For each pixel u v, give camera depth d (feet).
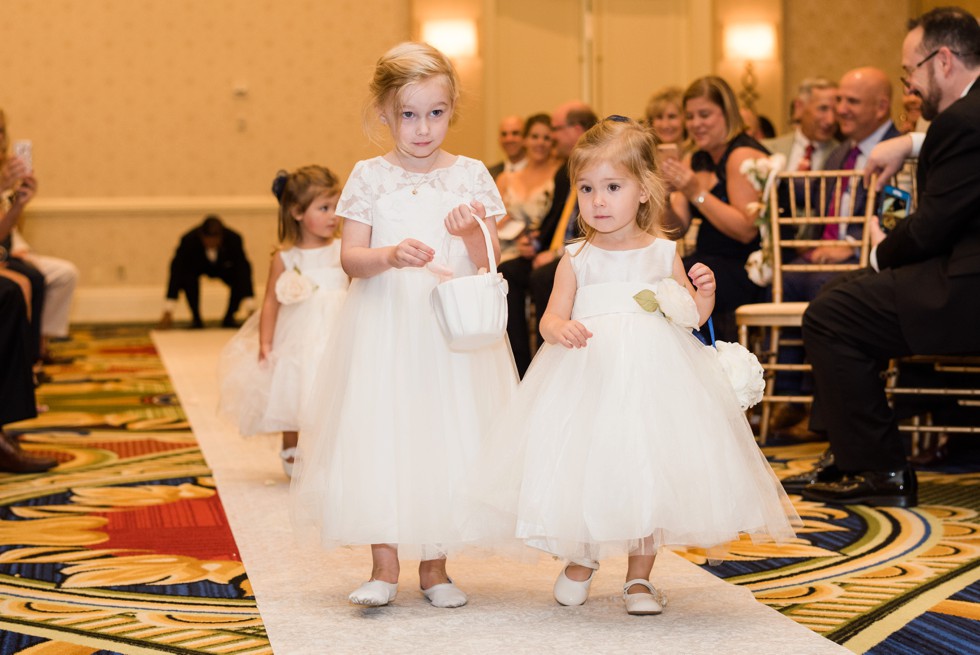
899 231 11.64
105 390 21.86
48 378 23.04
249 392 12.98
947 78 11.99
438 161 8.70
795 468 13.61
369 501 7.86
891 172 13.07
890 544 10.01
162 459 14.70
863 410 11.53
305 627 7.63
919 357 13.78
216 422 17.92
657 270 8.20
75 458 14.83
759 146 16.60
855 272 12.39
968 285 11.05
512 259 19.63
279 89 39.34
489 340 7.95
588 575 8.11
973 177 11.05
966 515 11.14
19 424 17.83
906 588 8.54
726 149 16.66
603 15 37.58
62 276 25.95
